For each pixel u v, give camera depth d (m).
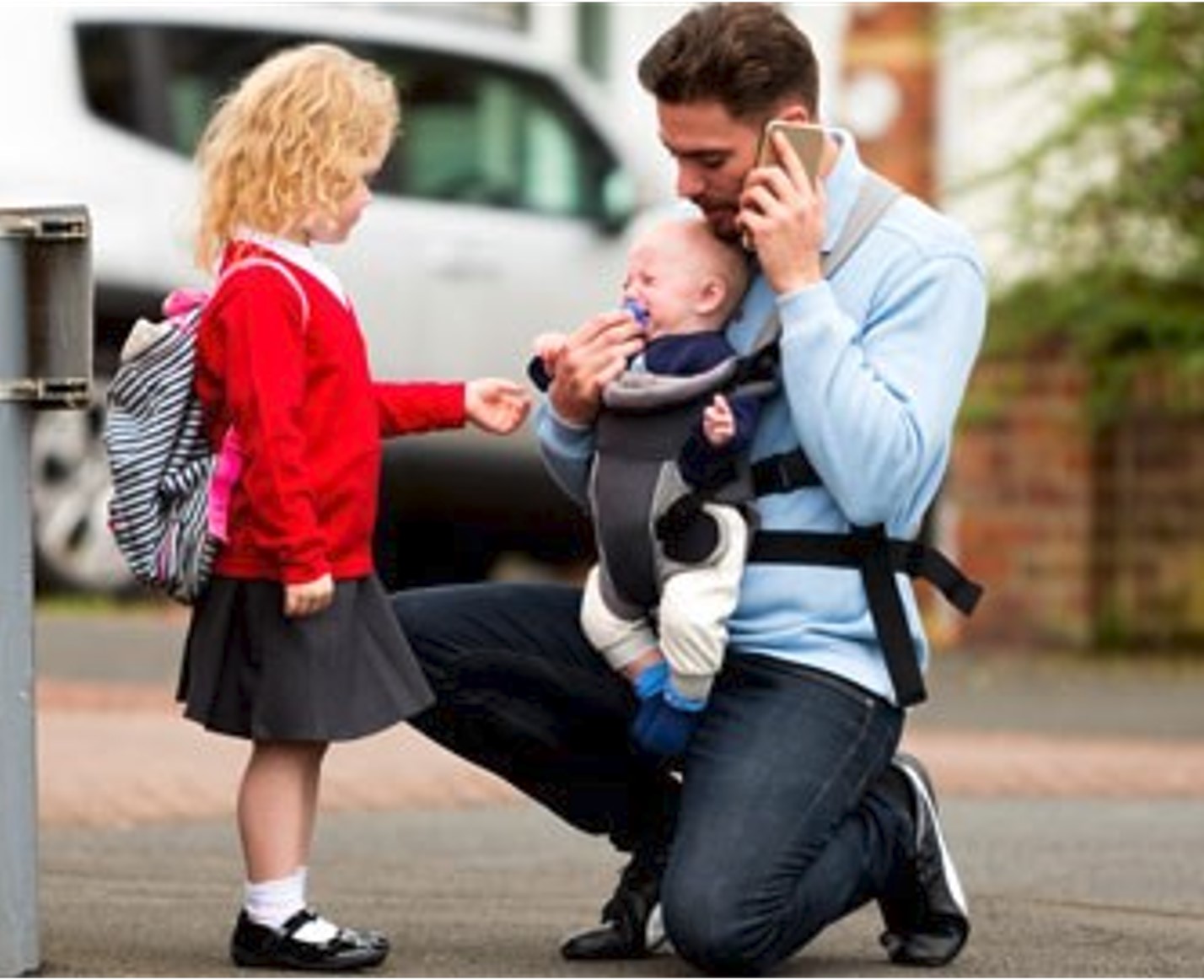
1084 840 16.02
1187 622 26.55
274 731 11.21
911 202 11.62
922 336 11.41
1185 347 25.67
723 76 11.20
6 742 11.18
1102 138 25.78
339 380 11.34
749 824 11.16
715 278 11.36
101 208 25.73
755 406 11.29
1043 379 26.58
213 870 14.42
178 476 11.28
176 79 26.09
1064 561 26.62
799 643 11.40
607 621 11.47
